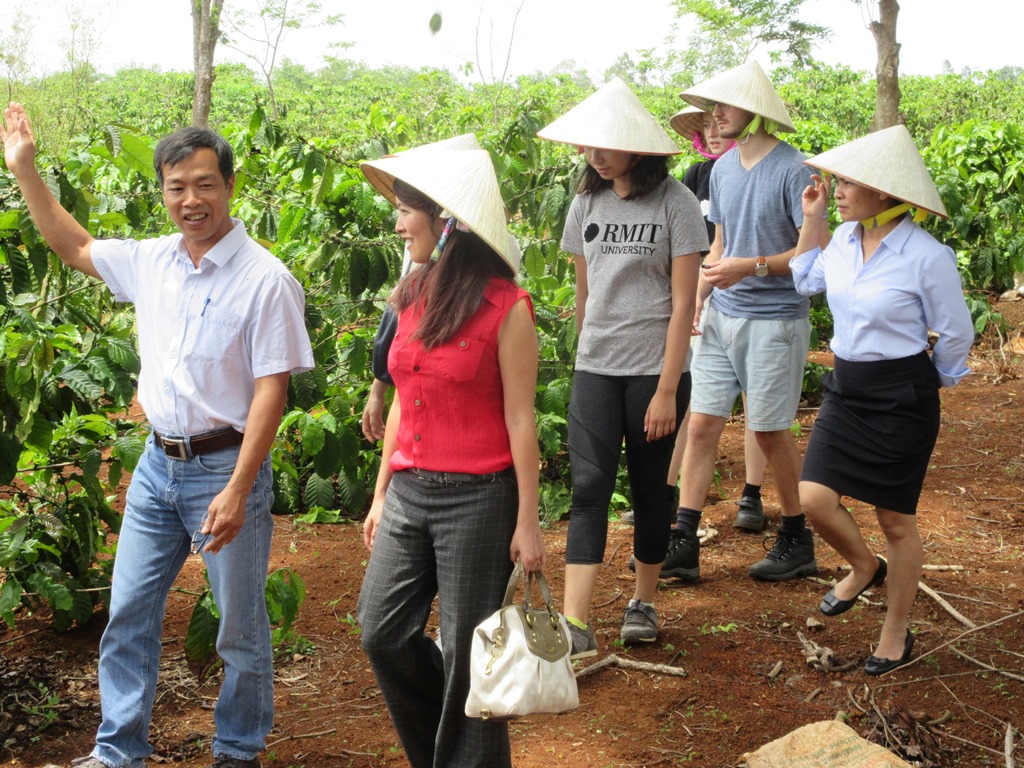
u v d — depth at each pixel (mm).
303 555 4941
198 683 3715
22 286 3959
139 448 3996
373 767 3215
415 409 2691
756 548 4996
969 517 5414
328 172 5258
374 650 2766
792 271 3918
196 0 18547
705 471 4555
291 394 4930
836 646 3963
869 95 28812
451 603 2688
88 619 4059
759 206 4293
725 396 4516
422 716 2887
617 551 4973
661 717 3471
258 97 5781
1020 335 9414
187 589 4434
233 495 2824
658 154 3549
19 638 3938
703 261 4738
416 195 2674
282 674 3812
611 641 4035
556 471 5797
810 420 7344
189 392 2875
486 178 2615
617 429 3738
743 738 3346
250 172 6070
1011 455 6402
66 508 4117
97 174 6070
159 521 2998
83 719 3488
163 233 5578
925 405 3510
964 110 29906
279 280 2850
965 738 3350
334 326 5613
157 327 2938
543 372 5824
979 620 4176
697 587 4555
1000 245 9070
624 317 3695
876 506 3619
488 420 2674
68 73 22609
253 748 3029
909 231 3469
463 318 2600
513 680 2498
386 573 2758
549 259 6109
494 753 2709
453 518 2672
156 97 30594
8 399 3615
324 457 4914
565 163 6195
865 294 3488
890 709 3482
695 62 30156
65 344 3770
